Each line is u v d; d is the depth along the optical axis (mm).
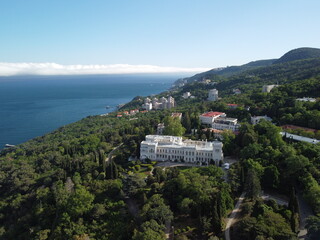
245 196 147750
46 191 187000
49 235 148125
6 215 186875
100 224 144625
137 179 166125
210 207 127625
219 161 195125
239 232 118812
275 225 112125
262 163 170250
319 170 153375
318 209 126750
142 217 132875
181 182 150875
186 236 122625
